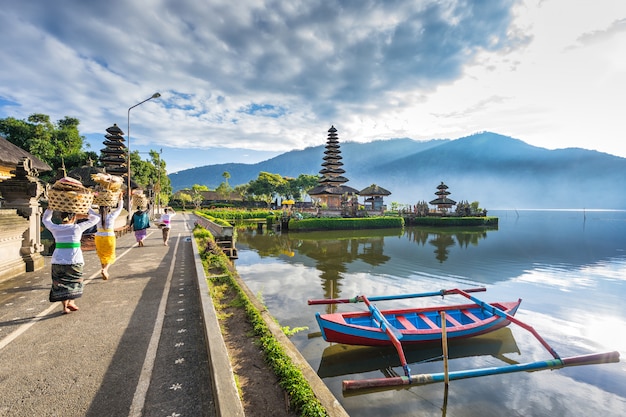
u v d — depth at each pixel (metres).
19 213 9.39
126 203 28.09
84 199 6.12
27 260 9.47
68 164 41.41
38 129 40.47
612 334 9.66
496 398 6.27
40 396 3.44
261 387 3.83
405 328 8.31
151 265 10.89
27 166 9.61
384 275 17.17
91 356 4.38
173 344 4.81
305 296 12.73
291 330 9.21
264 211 65.56
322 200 61.12
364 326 7.67
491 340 9.07
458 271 18.69
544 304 12.67
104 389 3.61
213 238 18.77
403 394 6.26
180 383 3.77
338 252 25.56
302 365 4.46
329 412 3.37
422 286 14.98
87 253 13.05
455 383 6.70
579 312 11.70
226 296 7.59
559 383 6.84
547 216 136.25
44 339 4.89
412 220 57.72
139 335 5.12
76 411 3.21
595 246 31.44
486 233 46.12
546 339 9.23
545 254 25.78
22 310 6.19
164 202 72.12
